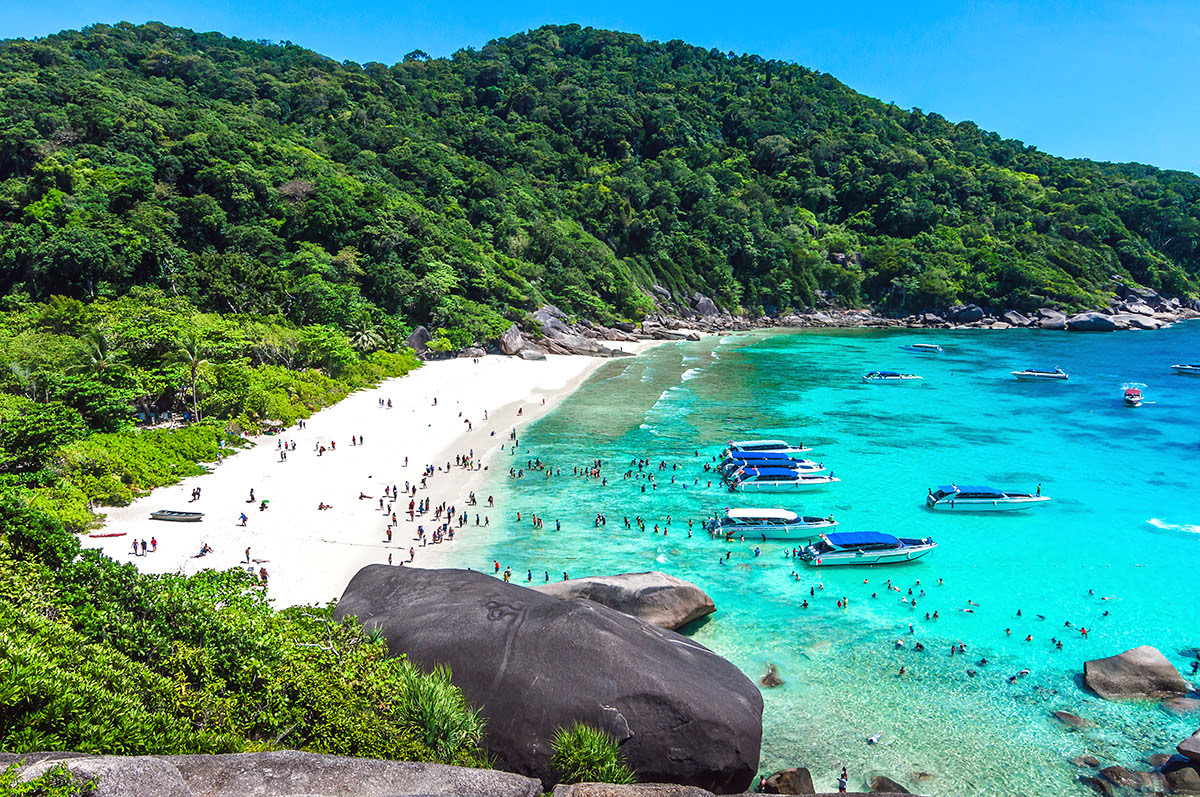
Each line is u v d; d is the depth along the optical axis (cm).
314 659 1980
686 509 4903
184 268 10169
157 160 12031
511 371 9831
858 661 3111
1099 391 8862
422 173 15812
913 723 2716
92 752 1481
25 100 12675
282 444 5994
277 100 18738
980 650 3189
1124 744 2588
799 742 2614
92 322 7169
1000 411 7756
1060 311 16888
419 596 2469
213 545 4028
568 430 6825
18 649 1647
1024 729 2673
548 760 1964
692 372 10250
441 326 11225
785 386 9175
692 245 18212
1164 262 19612
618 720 2002
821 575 3922
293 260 10738
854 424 7175
